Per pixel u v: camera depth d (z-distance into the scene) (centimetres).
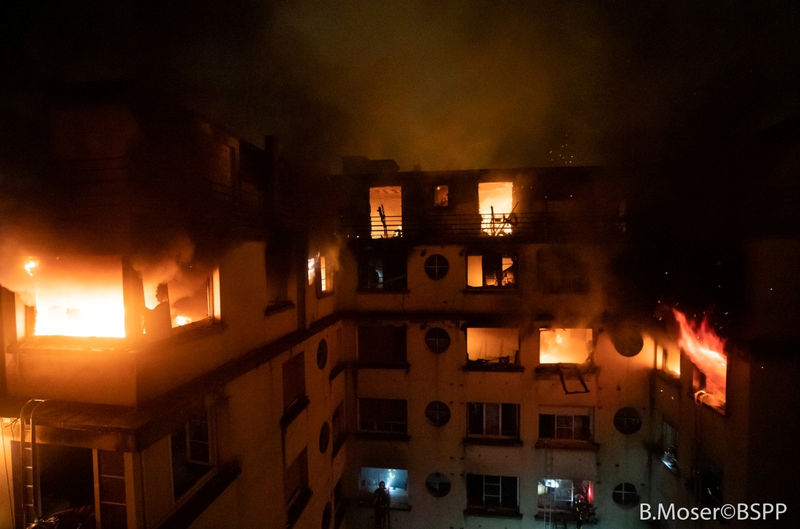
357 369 2117
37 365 868
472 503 2089
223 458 1085
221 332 1123
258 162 1573
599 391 1964
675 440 1764
